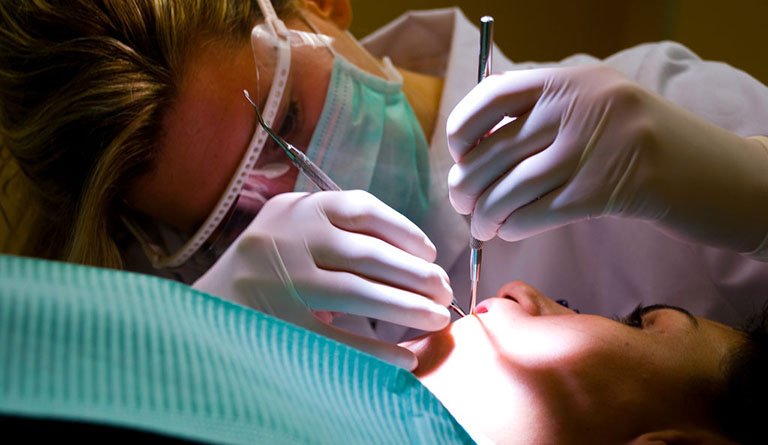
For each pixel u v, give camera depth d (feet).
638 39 7.39
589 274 4.70
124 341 1.90
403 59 5.86
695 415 2.89
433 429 2.62
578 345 3.00
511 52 7.52
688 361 2.99
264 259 3.45
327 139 4.06
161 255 4.39
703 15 6.79
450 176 3.41
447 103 4.83
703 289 4.45
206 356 2.01
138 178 3.88
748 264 4.31
